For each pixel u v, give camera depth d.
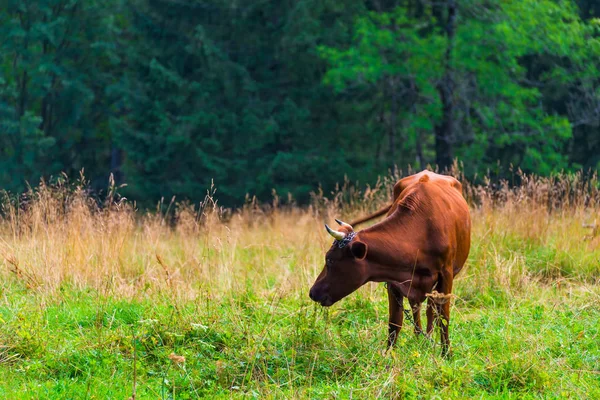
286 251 24.38
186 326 15.24
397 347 14.04
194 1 55.41
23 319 15.13
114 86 55.75
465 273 19.73
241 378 13.08
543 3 44.28
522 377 12.45
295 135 55.12
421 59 46.00
